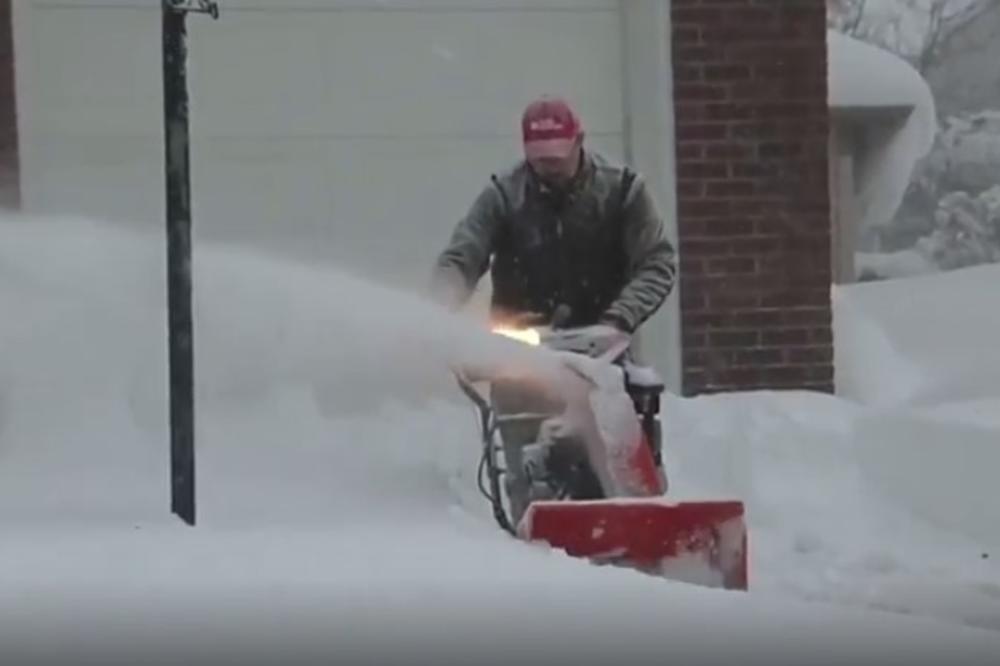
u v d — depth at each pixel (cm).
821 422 3281
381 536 1994
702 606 1662
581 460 2377
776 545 2825
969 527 3005
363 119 3506
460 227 2711
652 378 2509
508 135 3550
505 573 1755
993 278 4444
